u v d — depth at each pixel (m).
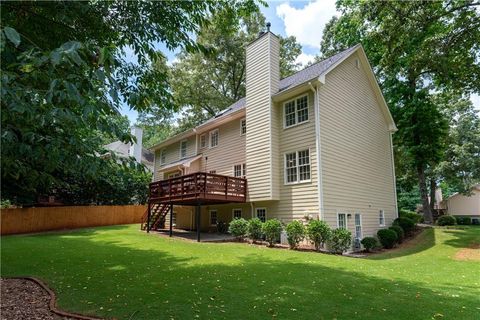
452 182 29.23
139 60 4.70
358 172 14.25
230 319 4.10
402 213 18.73
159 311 4.38
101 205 23.22
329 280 6.21
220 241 12.74
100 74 2.34
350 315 4.29
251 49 15.26
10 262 8.28
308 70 15.77
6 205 18.58
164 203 15.66
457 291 5.62
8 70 2.56
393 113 19.58
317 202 11.80
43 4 3.60
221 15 7.19
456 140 28.59
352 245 12.62
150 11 4.41
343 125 13.72
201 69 28.56
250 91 14.88
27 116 2.37
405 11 13.70
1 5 3.36
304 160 12.62
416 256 10.84
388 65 15.55
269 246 11.39
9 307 4.63
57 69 2.58
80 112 2.70
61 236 15.19
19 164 2.94
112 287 5.67
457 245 12.70
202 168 18.62
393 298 5.10
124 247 11.07
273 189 13.11
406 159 22.30
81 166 2.88
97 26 4.38
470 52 14.59
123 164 3.12
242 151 15.80
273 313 4.32
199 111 30.08
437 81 16.19
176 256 9.07
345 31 18.58
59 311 4.38
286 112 13.72
